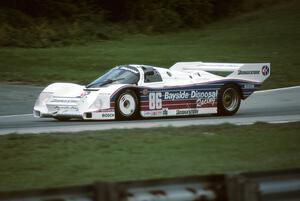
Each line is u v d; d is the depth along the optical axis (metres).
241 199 10.30
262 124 25.14
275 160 17.84
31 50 61.12
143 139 21.05
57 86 28.28
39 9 79.12
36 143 20.17
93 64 53.25
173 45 68.25
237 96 30.61
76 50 62.25
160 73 28.67
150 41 72.69
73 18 79.38
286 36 71.19
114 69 28.97
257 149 19.61
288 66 51.50
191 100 29.08
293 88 42.44
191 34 79.38
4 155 18.23
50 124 26.56
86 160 17.62
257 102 36.34
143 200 9.91
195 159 17.88
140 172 16.09
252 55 58.72
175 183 10.25
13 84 43.69
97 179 15.27
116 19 85.12
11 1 77.62
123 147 19.58
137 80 27.81
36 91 40.41
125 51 62.12
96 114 26.62
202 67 31.16
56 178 15.41
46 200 9.43
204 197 10.34
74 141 20.53
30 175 15.78
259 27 79.38
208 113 29.73
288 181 10.88
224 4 92.88
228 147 19.89
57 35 70.25
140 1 85.81
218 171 16.23
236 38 72.19
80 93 27.31
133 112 27.53
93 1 84.31
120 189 9.74
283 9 90.81
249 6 94.81
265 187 10.66
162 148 19.55
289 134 22.69
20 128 25.22
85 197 9.70
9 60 54.00
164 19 83.94
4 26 68.62
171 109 28.56
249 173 10.62
